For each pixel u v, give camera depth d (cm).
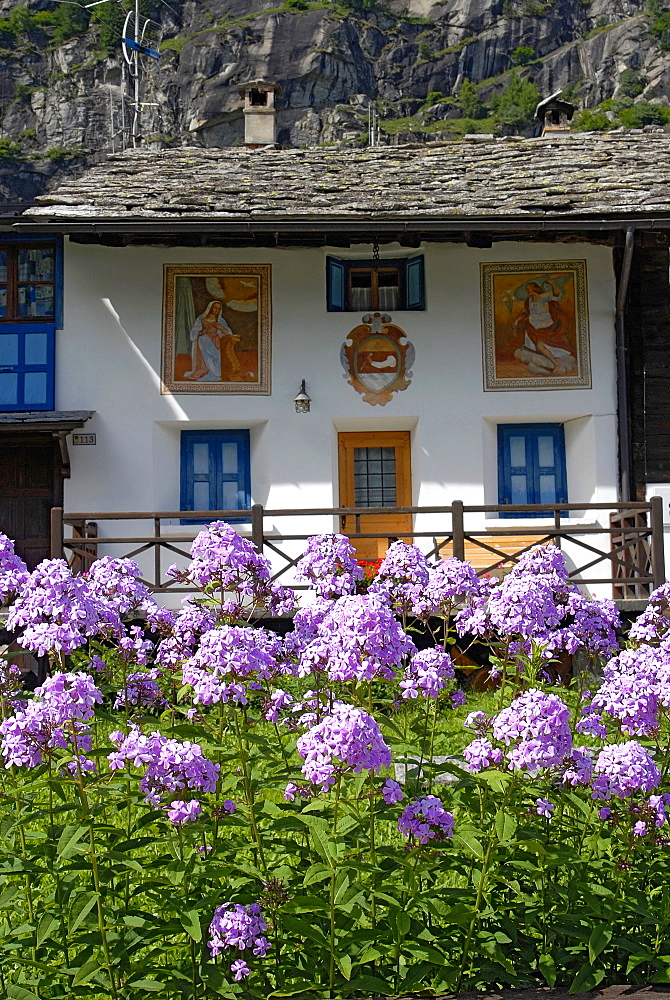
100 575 544
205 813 432
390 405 1441
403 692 456
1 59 9062
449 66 9775
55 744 402
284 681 503
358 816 406
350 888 407
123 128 2591
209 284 1449
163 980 422
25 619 441
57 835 427
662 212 1345
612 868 445
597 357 1442
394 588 548
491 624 516
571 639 512
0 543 507
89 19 9238
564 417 1452
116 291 1445
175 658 524
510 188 1445
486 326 1451
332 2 9681
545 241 1448
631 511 1339
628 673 462
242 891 430
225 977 416
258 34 9156
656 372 1440
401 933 404
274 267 1455
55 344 1438
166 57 9050
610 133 1711
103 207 1355
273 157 1630
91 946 418
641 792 427
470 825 449
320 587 527
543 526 1443
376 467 1496
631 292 1449
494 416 1439
